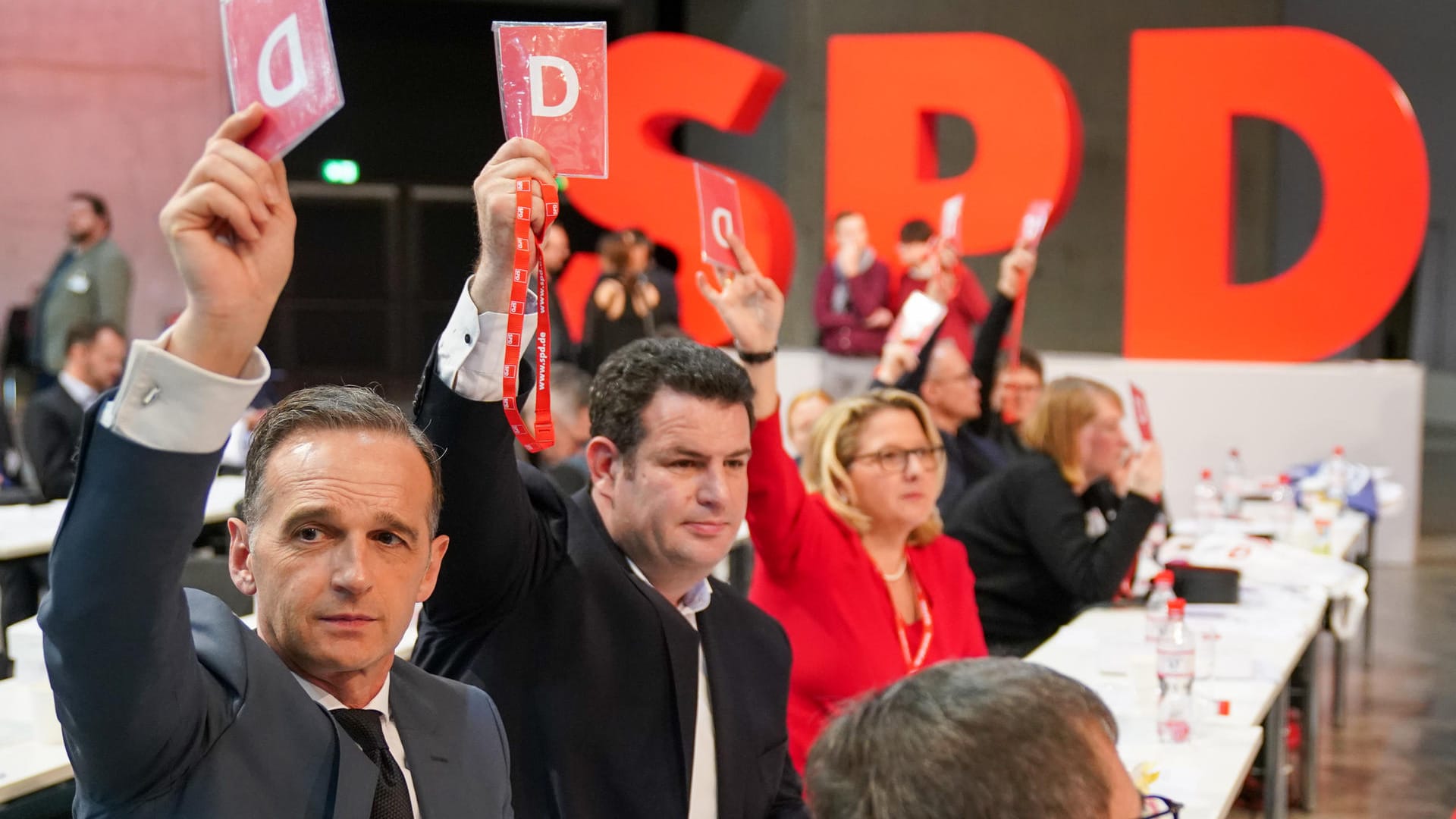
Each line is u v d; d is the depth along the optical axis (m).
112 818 1.11
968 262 10.14
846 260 7.42
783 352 8.08
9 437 6.25
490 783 1.34
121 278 8.16
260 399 6.15
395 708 1.31
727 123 7.88
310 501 1.18
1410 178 6.89
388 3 12.84
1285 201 11.71
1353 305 7.07
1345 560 5.23
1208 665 3.03
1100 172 10.09
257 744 1.16
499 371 1.46
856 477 2.62
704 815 1.73
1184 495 7.27
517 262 1.29
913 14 9.74
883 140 7.48
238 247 1.01
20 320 8.49
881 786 0.87
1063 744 0.86
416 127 13.45
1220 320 7.26
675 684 1.71
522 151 1.35
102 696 1.04
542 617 1.68
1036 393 5.41
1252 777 3.81
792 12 9.77
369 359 14.42
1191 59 7.13
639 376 1.72
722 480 1.71
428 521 1.25
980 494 3.67
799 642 2.53
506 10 12.78
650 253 7.45
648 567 1.75
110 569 1.01
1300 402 7.19
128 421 1.01
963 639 2.75
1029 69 7.18
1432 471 10.67
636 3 11.41
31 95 10.79
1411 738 4.93
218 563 3.35
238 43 1.01
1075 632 3.36
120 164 10.94
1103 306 10.16
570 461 4.20
